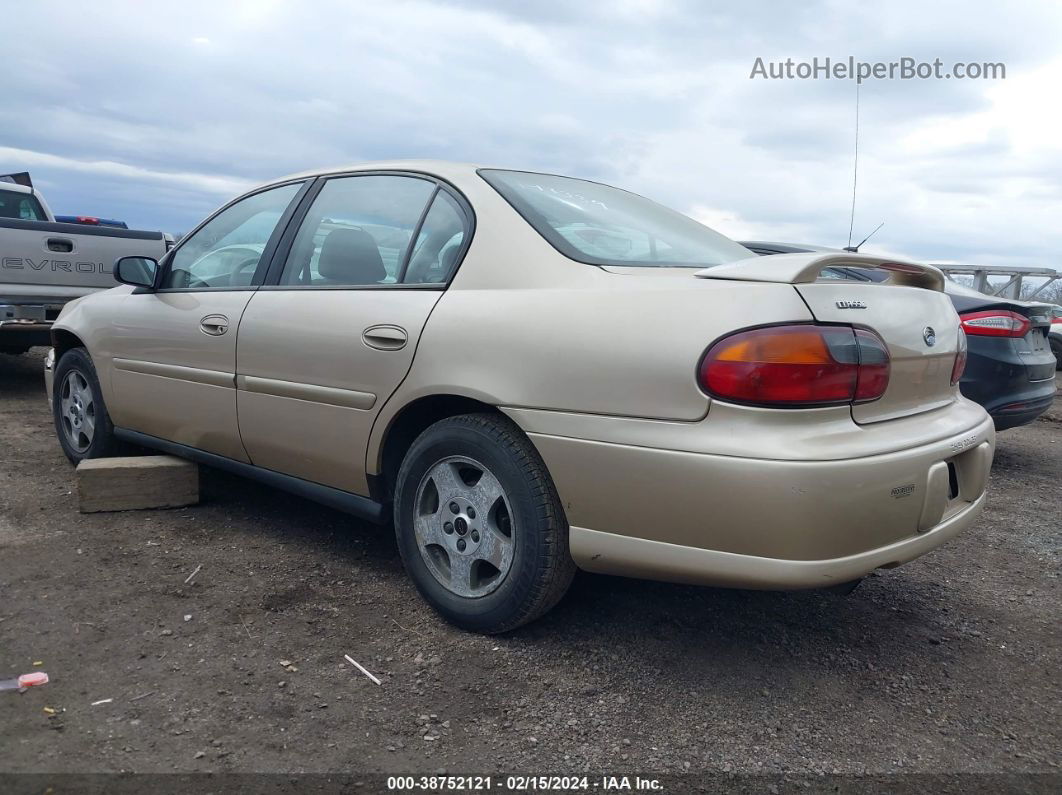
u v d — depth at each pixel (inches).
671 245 124.0
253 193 156.6
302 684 99.3
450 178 124.1
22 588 122.2
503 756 87.4
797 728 94.7
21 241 261.1
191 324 149.8
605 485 96.1
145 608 117.7
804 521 86.2
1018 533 168.9
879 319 96.4
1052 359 224.4
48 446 209.9
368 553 142.1
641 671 105.4
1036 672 109.8
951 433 103.7
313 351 126.5
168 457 167.9
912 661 111.6
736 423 88.2
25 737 86.6
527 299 105.4
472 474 115.0
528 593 105.1
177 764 83.5
